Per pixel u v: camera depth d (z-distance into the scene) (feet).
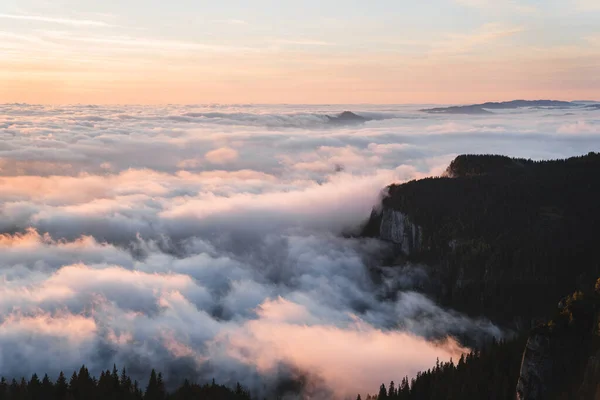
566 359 324.80
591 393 295.28
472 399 385.70
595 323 330.13
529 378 334.65
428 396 426.92
